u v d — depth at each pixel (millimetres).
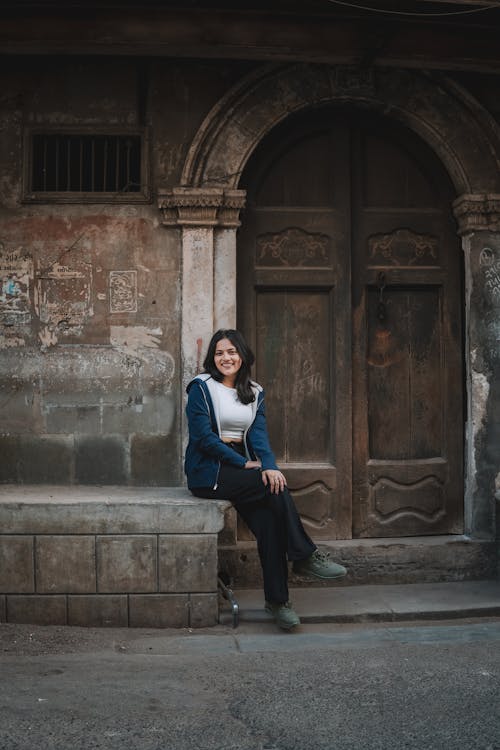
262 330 5684
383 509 5707
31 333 5430
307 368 5703
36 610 4738
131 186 5492
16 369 5426
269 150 5641
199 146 5395
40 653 4305
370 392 5738
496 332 5609
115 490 5223
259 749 3135
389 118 5695
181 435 5434
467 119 5559
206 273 5387
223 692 3713
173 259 5461
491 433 5605
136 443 5438
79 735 3250
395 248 5750
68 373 5438
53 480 5434
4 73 5434
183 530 4746
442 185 5773
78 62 5457
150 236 5461
